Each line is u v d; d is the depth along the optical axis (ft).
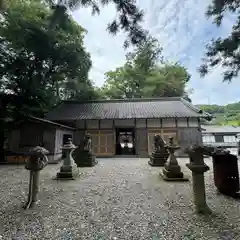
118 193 14.06
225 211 10.25
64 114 46.44
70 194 13.87
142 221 9.16
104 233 8.00
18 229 8.41
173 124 44.34
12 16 37.50
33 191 11.58
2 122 37.63
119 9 8.88
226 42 12.99
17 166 30.25
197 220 9.14
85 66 57.11
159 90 76.38
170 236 7.68
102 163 32.12
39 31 38.55
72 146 20.79
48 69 50.52
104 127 45.09
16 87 43.73
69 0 8.29
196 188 10.40
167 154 28.19
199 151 10.56
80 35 53.98
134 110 47.75
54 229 8.39
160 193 13.94
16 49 42.16
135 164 30.55
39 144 35.73
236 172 13.01
